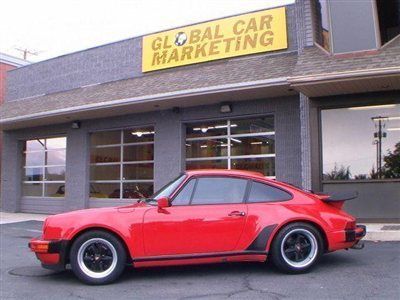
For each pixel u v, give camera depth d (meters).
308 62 11.18
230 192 6.78
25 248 10.11
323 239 6.72
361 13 10.96
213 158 14.54
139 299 5.73
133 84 15.49
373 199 11.04
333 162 11.45
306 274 6.60
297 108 12.91
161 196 6.88
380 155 11.12
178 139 14.95
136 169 16.31
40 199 19.23
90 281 6.41
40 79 19.39
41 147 19.50
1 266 8.10
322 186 11.41
